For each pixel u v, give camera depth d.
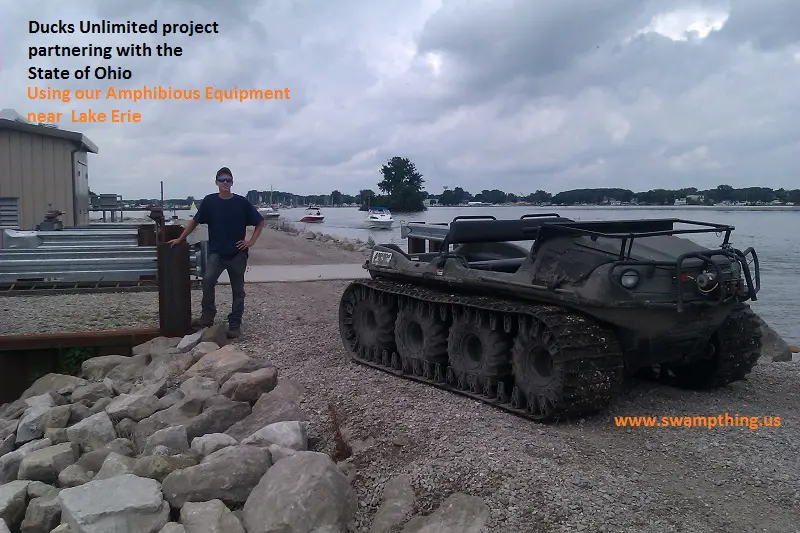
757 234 35.00
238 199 9.23
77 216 21.19
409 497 4.75
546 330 6.15
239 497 4.83
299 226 45.50
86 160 23.42
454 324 7.23
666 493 4.75
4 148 19.66
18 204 19.77
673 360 6.86
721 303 6.26
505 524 4.35
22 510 4.88
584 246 6.46
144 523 4.41
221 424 6.10
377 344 8.24
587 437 5.80
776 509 4.55
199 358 8.05
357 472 5.22
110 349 8.80
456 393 7.11
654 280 6.17
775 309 16.58
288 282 13.68
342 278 14.23
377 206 64.69
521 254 8.91
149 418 6.21
